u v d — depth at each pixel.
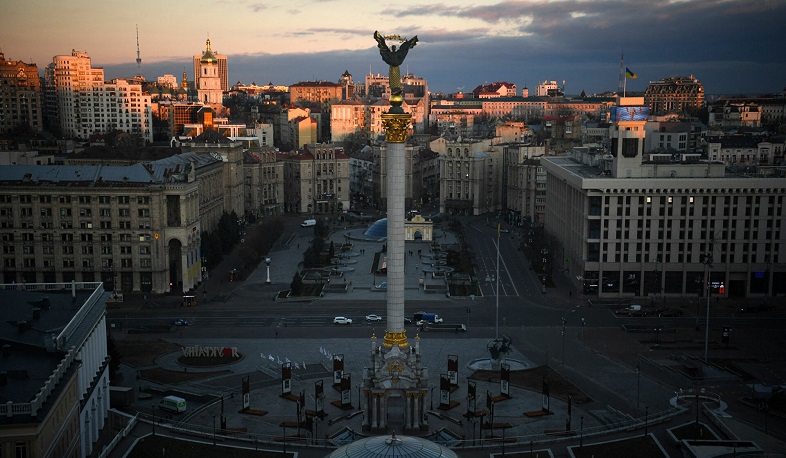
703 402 181.38
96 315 166.25
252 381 198.88
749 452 144.25
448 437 162.75
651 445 154.62
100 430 164.12
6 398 123.62
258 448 153.88
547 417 174.25
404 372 164.62
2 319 155.88
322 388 176.00
